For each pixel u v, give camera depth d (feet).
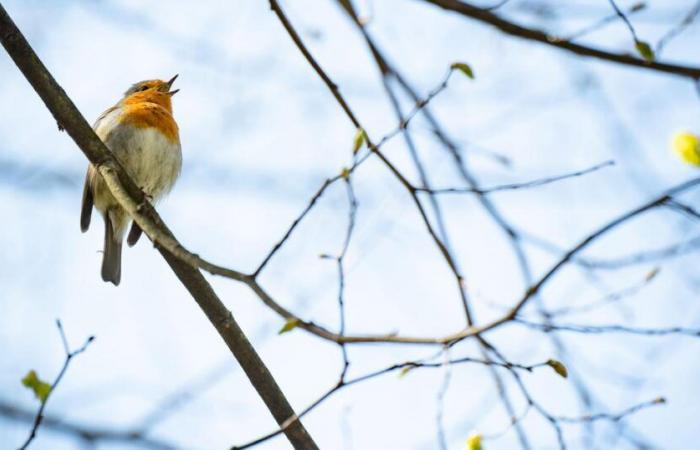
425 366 18.92
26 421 23.00
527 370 18.95
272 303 18.69
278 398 22.95
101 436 22.44
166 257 22.63
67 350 20.65
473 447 21.04
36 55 23.12
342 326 19.45
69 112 23.67
